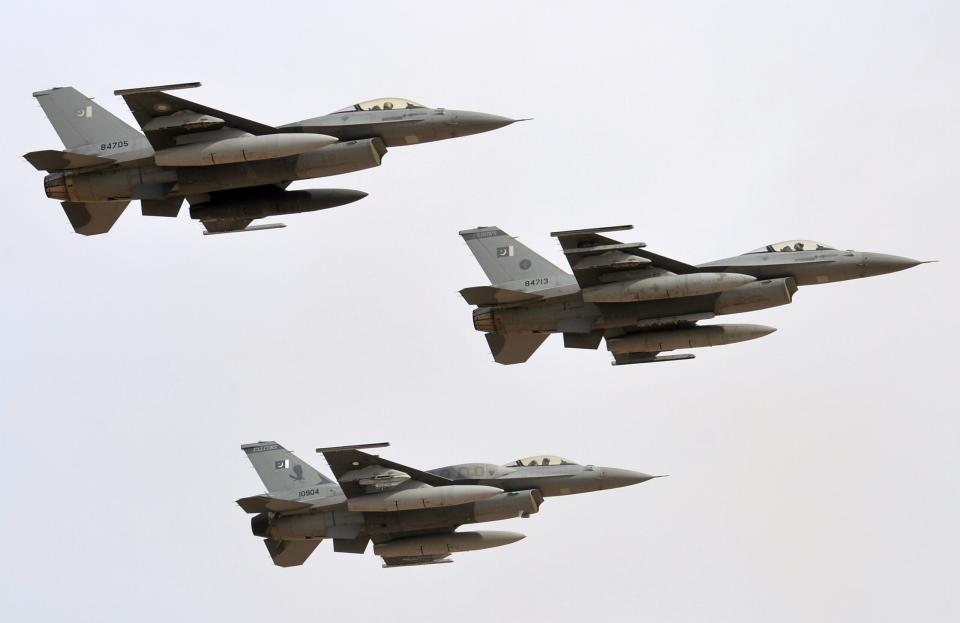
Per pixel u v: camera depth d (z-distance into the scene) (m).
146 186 124.06
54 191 125.25
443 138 124.00
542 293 128.75
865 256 125.38
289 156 121.19
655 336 126.75
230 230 130.00
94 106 128.00
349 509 130.50
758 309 125.00
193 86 116.69
